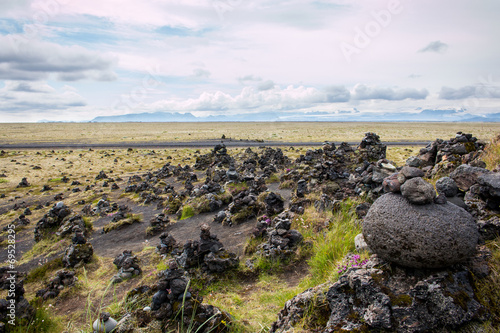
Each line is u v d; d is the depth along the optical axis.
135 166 40.47
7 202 24.55
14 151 54.19
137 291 7.06
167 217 16.41
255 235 11.02
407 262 4.36
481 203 5.65
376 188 10.45
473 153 10.30
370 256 5.43
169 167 35.03
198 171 33.50
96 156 48.84
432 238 4.09
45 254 13.52
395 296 4.22
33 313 7.44
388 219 4.48
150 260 11.20
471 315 3.91
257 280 8.30
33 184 30.98
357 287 4.52
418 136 75.19
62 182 31.81
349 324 4.27
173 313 5.68
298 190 14.74
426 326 3.97
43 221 15.89
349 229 8.45
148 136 86.38
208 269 8.73
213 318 5.70
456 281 4.21
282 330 4.89
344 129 113.94
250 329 5.72
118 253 12.81
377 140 18.64
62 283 9.62
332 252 7.19
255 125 164.25
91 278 10.32
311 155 22.78
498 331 3.74
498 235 4.95
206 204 17.84
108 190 27.06
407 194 4.48
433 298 4.07
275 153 34.91
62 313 8.08
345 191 12.41
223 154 33.16
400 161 34.31
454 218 4.25
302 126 147.25
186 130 115.75
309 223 10.51
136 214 18.88
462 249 4.07
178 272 5.98
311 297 5.03
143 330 5.39
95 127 139.00
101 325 5.36
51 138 79.81
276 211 13.88
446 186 5.91
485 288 4.18
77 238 12.15
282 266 8.66
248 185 21.61
